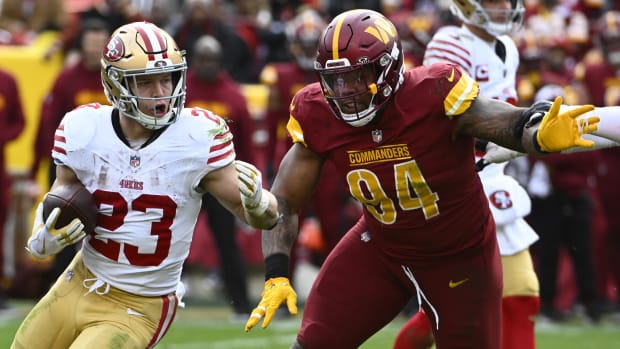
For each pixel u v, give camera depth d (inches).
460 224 625.9
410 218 621.3
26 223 1357.0
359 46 574.2
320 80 594.2
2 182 1250.6
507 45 773.3
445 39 761.6
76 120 599.5
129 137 599.8
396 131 595.2
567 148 541.0
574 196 1258.6
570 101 1279.5
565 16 1737.2
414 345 746.2
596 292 1279.5
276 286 630.5
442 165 602.9
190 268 1421.0
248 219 603.5
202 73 1214.3
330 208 1237.7
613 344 1106.1
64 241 587.8
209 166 599.2
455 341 649.6
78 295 611.2
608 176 1320.1
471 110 584.4
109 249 603.2
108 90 595.8
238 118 1232.2
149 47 585.3
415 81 594.2
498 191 742.5
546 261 1275.8
